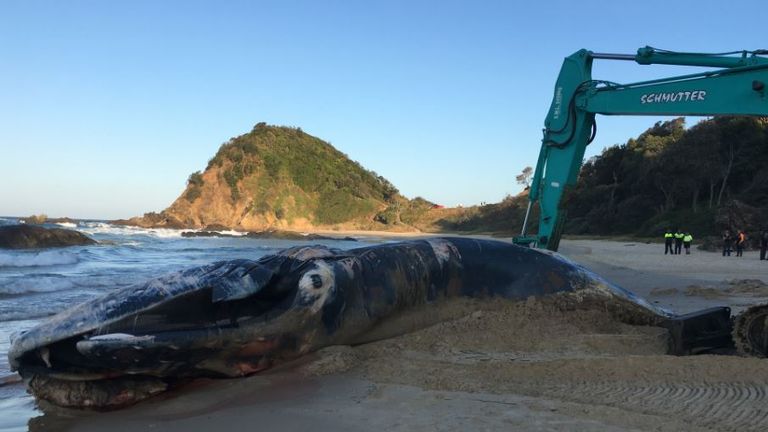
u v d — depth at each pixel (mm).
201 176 131625
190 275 5332
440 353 5980
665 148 61625
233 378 5441
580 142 13148
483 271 7270
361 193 137750
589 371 5062
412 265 6758
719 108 10461
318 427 4145
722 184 55000
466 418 4113
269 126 147250
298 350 5680
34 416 4836
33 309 10445
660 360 5160
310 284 5590
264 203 124375
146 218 108062
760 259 25594
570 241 49812
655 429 3777
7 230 28578
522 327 6664
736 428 3738
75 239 30828
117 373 4961
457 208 121938
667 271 19641
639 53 11984
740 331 5945
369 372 5426
